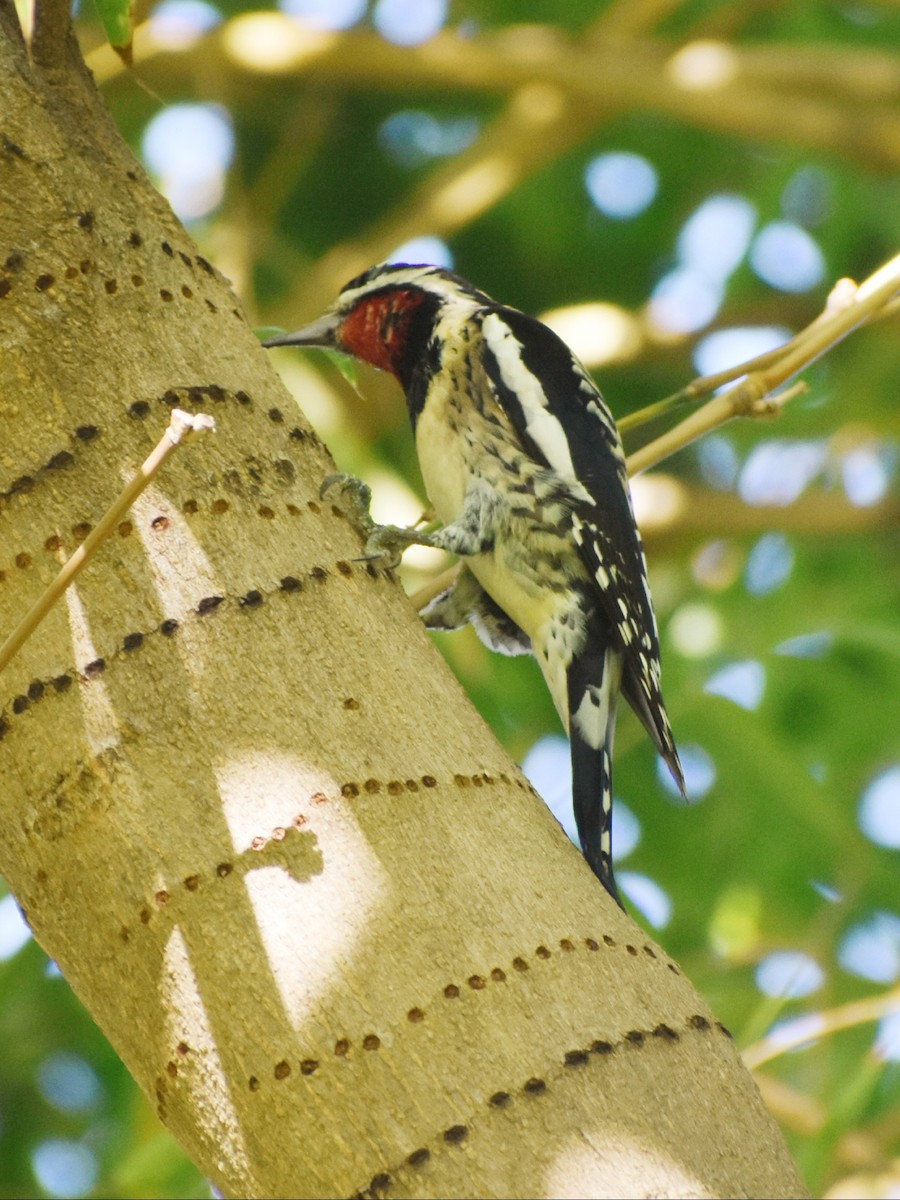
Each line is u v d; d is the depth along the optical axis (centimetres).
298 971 354
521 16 1380
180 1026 359
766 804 1030
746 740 958
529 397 747
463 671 965
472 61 1205
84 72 502
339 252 1227
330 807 376
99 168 482
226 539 421
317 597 421
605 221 1357
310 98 1319
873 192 1298
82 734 391
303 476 453
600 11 1366
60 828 387
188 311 469
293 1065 345
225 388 455
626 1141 333
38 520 420
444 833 381
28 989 969
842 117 1190
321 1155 336
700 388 651
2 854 400
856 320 639
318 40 1199
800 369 640
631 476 636
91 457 429
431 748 399
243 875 367
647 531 1185
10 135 474
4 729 399
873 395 1263
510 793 402
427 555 934
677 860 1047
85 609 405
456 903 367
